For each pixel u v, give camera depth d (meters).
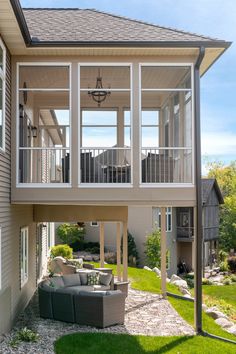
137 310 13.84
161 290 16.28
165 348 10.18
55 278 14.48
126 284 15.16
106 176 12.91
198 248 11.64
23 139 12.68
